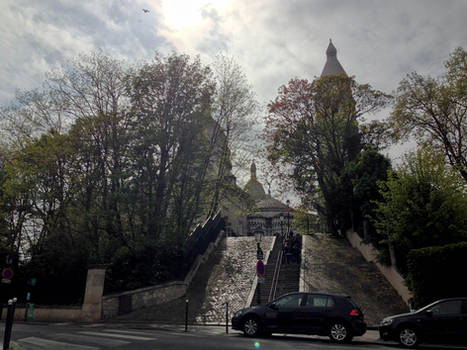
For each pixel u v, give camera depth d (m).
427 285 13.20
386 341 10.84
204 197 29.08
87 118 24.44
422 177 16.12
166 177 25.20
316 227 44.50
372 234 24.06
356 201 28.28
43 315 21.09
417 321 10.10
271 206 67.81
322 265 23.98
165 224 24.95
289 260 25.47
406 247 16.41
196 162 27.17
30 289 24.38
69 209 23.55
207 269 26.02
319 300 11.02
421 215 15.34
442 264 12.92
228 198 30.88
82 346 8.95
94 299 19.50
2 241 24.52
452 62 24.75
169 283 21.98
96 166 24.25
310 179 35.22
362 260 24.73
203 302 20.55
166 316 18.84
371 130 33.47
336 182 33.03
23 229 25.16
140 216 23.50
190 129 25.61
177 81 26.02
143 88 25.06
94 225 22.69
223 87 29.97
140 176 24.48
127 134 24.70
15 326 16.67
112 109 25.25
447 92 24.47
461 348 9.69
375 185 24.62
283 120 35.69
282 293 20.06
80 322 18.89
